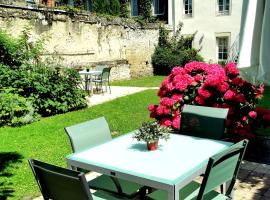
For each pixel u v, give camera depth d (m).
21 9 12.32
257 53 3.37
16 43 9.99
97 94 12.51
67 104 9.72
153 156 3.09
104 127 3.90
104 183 3.54
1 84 8.87
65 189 2.48
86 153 3.27
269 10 3.20
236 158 2.81
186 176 2.65
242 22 3.35
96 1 19.78
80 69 14.47
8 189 4.59
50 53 13.38
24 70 9.43
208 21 18.67
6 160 5.76
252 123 5.45
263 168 4.95
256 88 5.33
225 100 5.35
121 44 17.11
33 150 6.28
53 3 20.88
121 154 3.18
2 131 7.72
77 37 14.77
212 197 3.07
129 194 3.30
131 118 8.59
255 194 4.14
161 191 3.26
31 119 8.49
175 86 5.39
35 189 4.58
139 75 18.30
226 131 5.40
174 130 5.36
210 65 5.68
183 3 19.45
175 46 19.11
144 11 20.67
